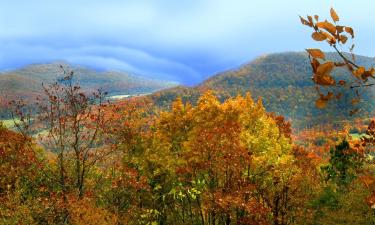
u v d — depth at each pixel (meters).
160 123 29.41
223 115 27.56
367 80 2.41
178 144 29.25
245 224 23.92
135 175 24.62
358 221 23.62
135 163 27.47
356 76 2.42
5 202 19.66
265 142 26.03
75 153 21.95
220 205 22.53
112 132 22.78
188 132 28.89
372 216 23.61
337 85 2.48
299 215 26.92
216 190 23.72
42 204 20.03
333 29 2.42
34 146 23.81
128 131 24.98
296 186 26.42
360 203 24.17
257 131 27.59
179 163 26.02
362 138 8.56
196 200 28.97
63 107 21.03
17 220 18.83
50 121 20.89
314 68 2.48
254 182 25.95
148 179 27.66
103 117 21.80
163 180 28.36
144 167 27.58
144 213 26.20
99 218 21.41
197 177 25.80
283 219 25.86
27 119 20.72
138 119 26.61
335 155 29.20
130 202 27.02
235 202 22.38
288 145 28.75
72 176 23.06
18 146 21.44
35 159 21.58
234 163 23.78
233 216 25.36
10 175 20.97
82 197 21.67
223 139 24.31
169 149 28.72
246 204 22.62
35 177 22.36
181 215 31.25
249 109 28.17
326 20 2.41
